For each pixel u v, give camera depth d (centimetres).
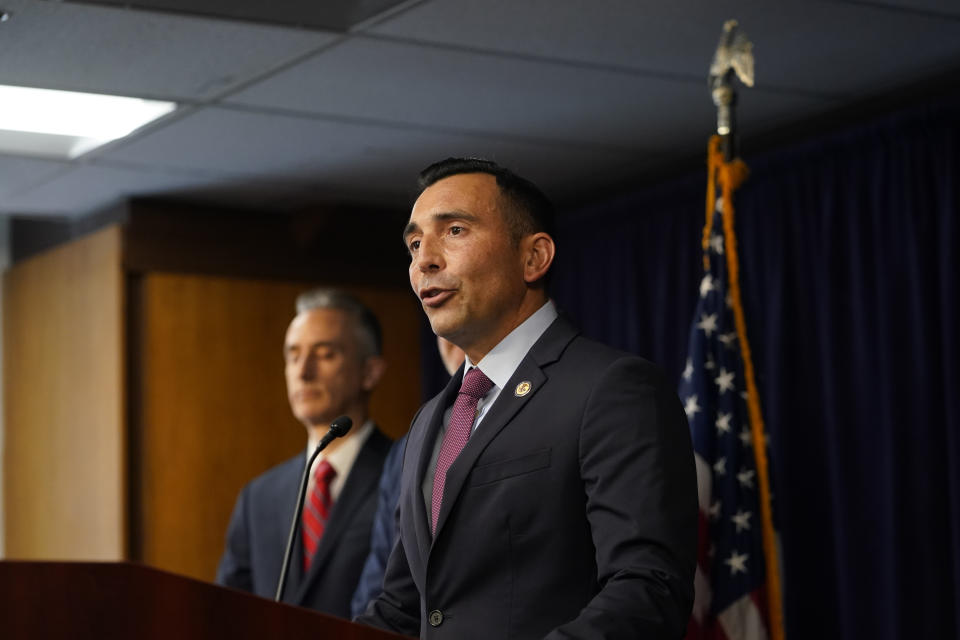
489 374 184
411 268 188
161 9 297
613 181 471
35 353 540
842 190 396
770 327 412
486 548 170
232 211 509
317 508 331
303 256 519
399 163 443
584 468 167
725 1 296
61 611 123
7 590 122
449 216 184
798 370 407
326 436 211
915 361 370
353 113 382
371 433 341
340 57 332
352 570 319
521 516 169
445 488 174
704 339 322
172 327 493
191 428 493
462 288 182
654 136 411
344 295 347
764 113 388
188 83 352
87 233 518
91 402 498
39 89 357
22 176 454
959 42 325
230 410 500
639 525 158
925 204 368
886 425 373
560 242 510
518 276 186
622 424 166
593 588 167
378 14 301
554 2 294
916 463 367
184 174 455
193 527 490
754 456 314
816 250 402
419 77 349
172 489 488
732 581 301
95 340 498
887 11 303
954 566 352
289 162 440
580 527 168
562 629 148
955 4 299
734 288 323
